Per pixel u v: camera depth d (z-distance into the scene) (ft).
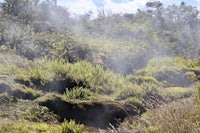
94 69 48.06
